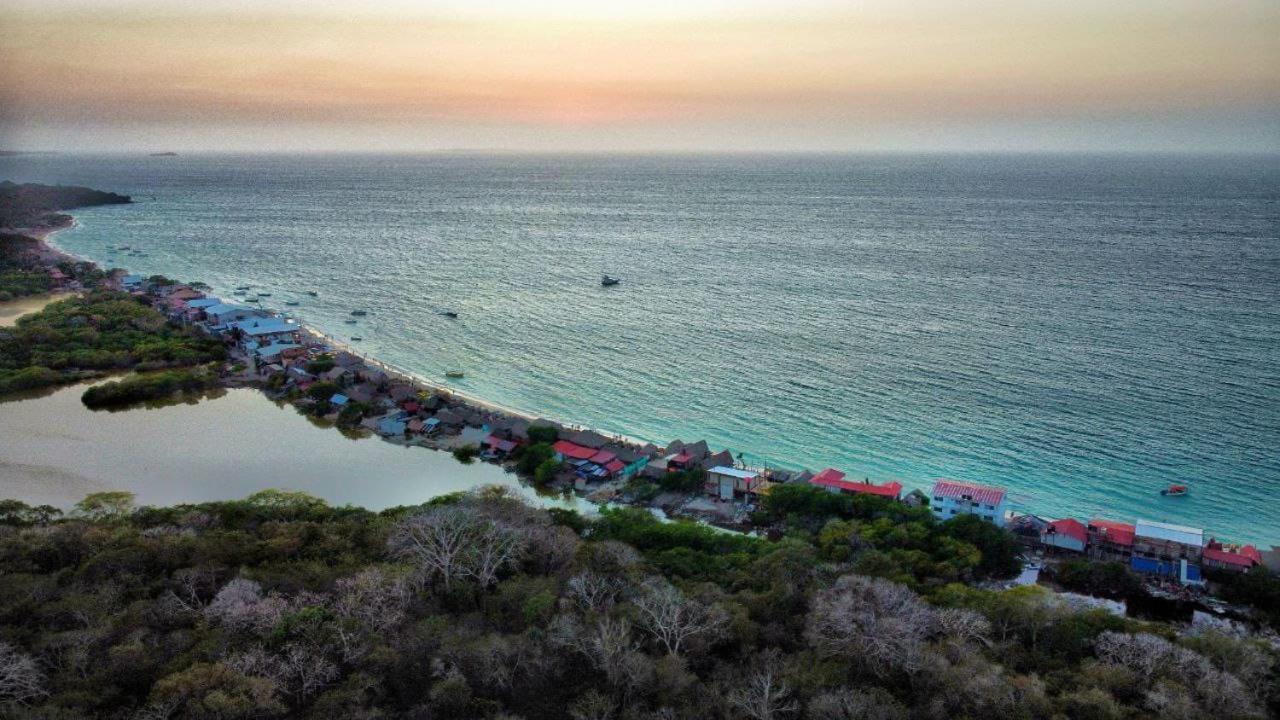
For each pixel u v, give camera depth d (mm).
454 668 60812
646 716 57094
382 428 137250
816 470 122562
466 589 75375
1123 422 136625
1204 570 89688
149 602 69938
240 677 57438
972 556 87125
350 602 68312
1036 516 105938
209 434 136375
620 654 63375
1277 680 63031
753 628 68875
